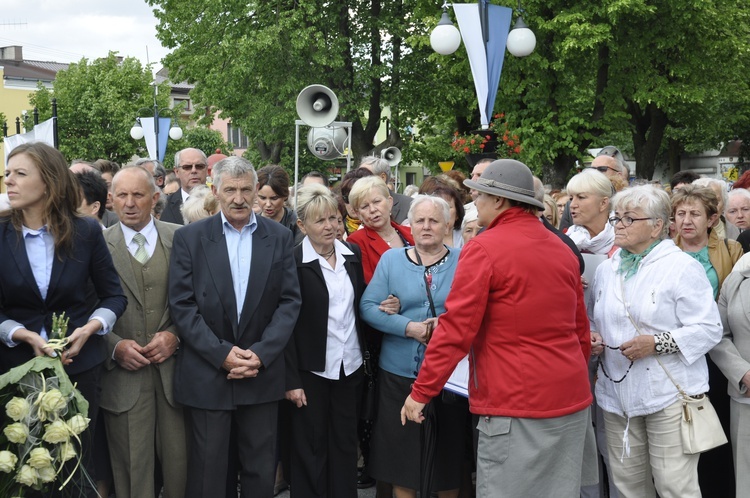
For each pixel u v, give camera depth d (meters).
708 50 20.28
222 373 4.20
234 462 4.54
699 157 34.28
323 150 13.56
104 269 4.02
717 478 4.91
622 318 4.20
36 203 3.75
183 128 41.50
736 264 4.52
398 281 4.63
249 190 4.32
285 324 4.31
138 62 38.31
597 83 20.58
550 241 3.67
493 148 9.74
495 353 3.57
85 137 37.41
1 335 3.65
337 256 4.76
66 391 3.41
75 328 3.85
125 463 4.30
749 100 25.20
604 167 6.76
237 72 23.23
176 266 4.29
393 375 4.60
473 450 4.80
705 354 4.46
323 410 4.68
